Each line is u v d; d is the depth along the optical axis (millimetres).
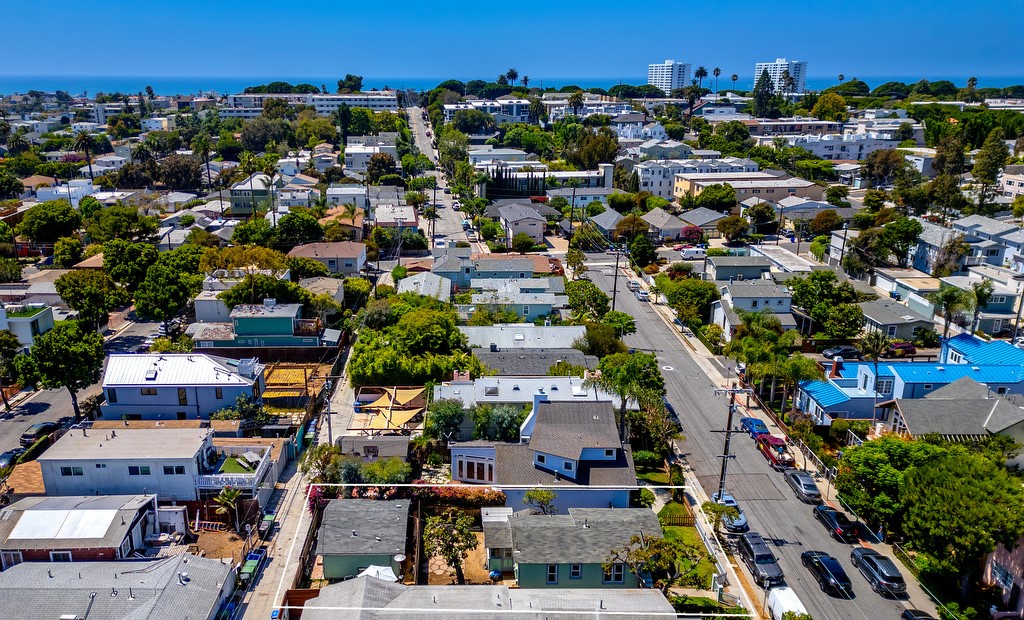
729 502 48781
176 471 46312
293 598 37906
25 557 40062
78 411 58438
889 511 43438
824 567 41594
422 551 43250
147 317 77812
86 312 77312
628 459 49719
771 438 57562
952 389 58094
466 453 50719
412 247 120250
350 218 120875
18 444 55062
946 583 41344
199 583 37594
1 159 192000
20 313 69875
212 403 58219
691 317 84688
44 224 110188
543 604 36000
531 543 40406
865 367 62781
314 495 47531
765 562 42406
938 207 137750
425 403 60719
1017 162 169250
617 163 179500
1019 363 63719
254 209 133875
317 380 67250
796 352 76438
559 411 51969
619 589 38281
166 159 171125
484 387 57875
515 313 79938
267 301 74875
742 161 171000
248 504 46312
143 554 42188
